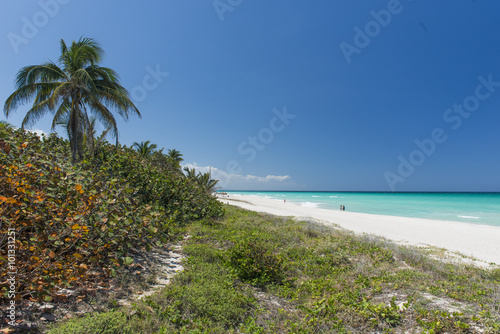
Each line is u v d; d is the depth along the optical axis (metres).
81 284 4.08
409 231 17.03
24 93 13.95
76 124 14.15
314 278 6.20
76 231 3.98
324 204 51.94
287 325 3.85
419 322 3.72
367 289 5.35
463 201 59.28
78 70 13.65
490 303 4.58
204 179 24.36
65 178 4.87
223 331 3.48
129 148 14.54
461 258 9.90
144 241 5.75
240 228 11.34
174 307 3.82
